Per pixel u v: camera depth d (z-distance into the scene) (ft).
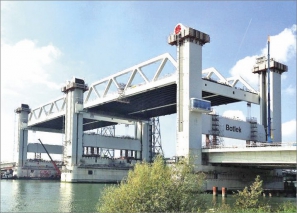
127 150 449.06
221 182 263.08
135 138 456.86
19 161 533.96
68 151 408.87
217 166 265.54
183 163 96.73
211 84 293.02
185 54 275.18
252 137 326.44
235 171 274.16
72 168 395.55
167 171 95.30
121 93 346.54
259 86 336.70
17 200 201.77
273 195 255.91
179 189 91.66
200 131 268.82
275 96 327.26
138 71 328.90
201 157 263.08
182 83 274.36
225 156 252.62
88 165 402.72
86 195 231.09
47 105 500.74
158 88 312.29
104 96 377.50
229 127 308.19
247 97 325.62
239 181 274.98
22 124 545.44
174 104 373.61
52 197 218.18
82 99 416.46
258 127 327.88
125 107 402.52
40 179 508.94
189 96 266.77
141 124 454.81
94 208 165.48
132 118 440.86
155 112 428.56
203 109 265.34
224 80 321.52
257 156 232.73
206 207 96.53
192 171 97.09
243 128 321.32
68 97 421.59
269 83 323.98
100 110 419.54
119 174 420.36
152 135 454.81
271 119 322.14
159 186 91.25
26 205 179.52
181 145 264.11
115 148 432.25
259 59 339.57
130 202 91.09
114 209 92.27
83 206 173.27
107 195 97.35
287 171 334.03
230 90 308.40
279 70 334.24
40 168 544.21
